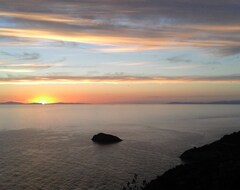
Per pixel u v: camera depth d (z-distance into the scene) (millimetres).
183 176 81625
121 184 91188
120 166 113625
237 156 96500
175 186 75625
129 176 99625
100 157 131125
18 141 179750
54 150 148875
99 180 95438
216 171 78125
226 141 137750
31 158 129125
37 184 91562
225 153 120125
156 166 113000
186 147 153750
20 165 115938
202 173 79938
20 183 92562
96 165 115688
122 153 139750
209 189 67312
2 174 102750
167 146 157625
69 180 95500
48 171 106750
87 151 146125
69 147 158000
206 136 197750
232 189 63781
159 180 84375
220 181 69500
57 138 194500
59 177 99062
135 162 120062
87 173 103750
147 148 152250
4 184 91625
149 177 98375
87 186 89500
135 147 156125
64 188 87875
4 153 140375
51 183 92625
